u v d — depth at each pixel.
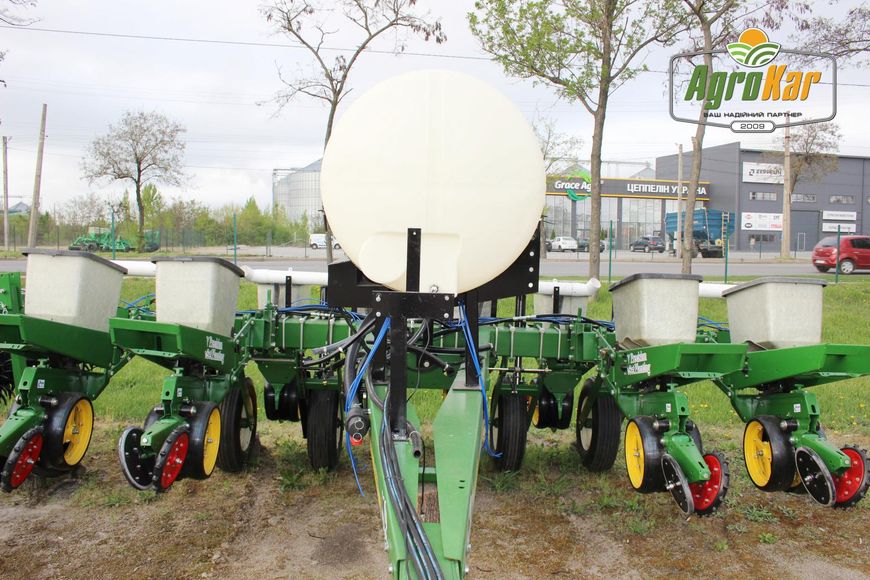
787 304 4.46
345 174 3.12
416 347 3.76
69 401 4.29
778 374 4.27
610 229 17.75
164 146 31.44
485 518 4.70
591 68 13.71
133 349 4.08
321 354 4.52
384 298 2.96
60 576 3.80
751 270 25.95
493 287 3.75
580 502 4.96
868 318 14.19
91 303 4.40
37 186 29.31
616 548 4.30
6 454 4.03
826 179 49.50
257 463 5.53
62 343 4.18
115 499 4.77
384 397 3.52
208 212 39.38
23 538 4.25
